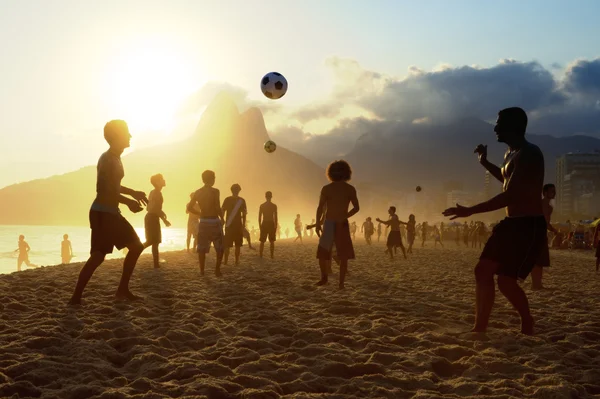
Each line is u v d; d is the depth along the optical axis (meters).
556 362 3.77
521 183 4.44
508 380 3.26
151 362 3.64
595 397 3.06
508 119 4.63
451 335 4.68
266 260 14.39
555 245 31.64
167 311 5.77
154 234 10.98
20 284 7.58
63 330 4.59
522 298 4.67
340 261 8.03
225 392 2.98
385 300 6.77
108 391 2.91
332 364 3.51
